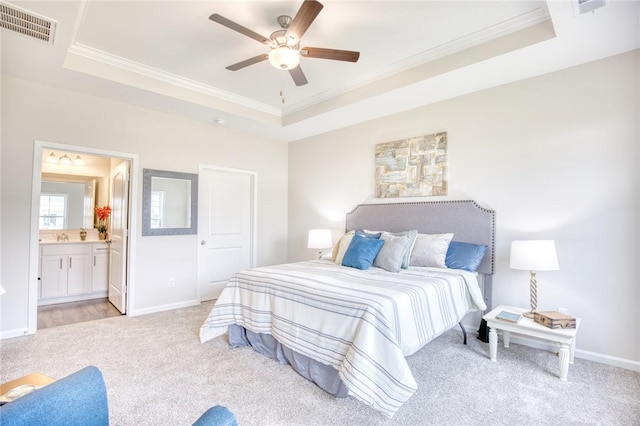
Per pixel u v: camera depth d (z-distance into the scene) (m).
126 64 3.10
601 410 1.87
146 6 2.25
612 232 2.51
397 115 3.91
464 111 3.35
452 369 2.38
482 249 3.04
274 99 4.05
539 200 2.86
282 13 2.34
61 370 2.33
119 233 3.99
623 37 2.27
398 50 2.85
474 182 3.27
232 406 1.90
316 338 2.11
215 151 4.49
